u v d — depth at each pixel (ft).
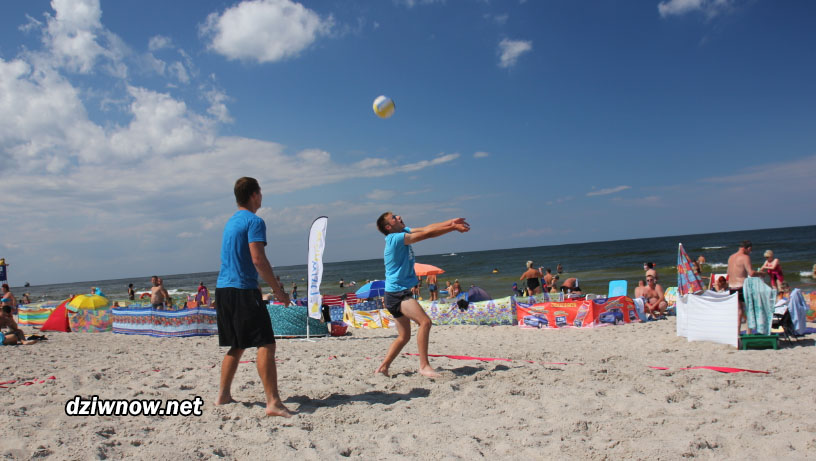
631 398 12.57
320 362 20.51
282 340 33.60
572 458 8.86
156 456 8.83
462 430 10.53
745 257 24.22
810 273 85.10
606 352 23.35
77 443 9.53
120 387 15.52
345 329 36.83
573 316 35.55
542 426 10.63
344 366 18.98
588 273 125.90
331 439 10.11
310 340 33.27
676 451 8.79
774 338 21.94
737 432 9.73
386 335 35.78
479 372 15.70
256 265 11.50
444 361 19.39
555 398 12.75
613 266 153.99
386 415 11.73
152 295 47.19
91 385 16.07
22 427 10.62
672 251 208.85
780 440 9.08
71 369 20.15
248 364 19.92
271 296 45.60
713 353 21.72
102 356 25.30
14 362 23.40
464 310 39.68
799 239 234.58
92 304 43.65
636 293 40.22
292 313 35.12
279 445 9.63
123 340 34.60
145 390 14.80
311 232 31.22
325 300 43.62
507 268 185.68
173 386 15.71
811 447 8.79
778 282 33.42
